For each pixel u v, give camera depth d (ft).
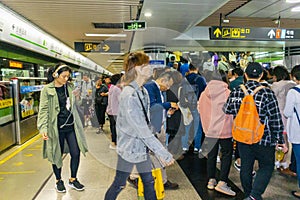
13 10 16.30
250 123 7.26
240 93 7.64
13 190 9.81
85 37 26.17
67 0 14.28
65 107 9.18
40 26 21.26
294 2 18.51
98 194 9.29
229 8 20.39
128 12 17.12
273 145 7.41
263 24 25.93
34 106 19.86
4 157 14.25
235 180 10.34
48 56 25.73
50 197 9.12
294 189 9.47
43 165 12.78
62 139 9.37
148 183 6.27
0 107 15.15
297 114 8.14
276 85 10.46
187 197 8.89
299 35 18.90
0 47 16.92
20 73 20.29
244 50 31.50
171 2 14.75
